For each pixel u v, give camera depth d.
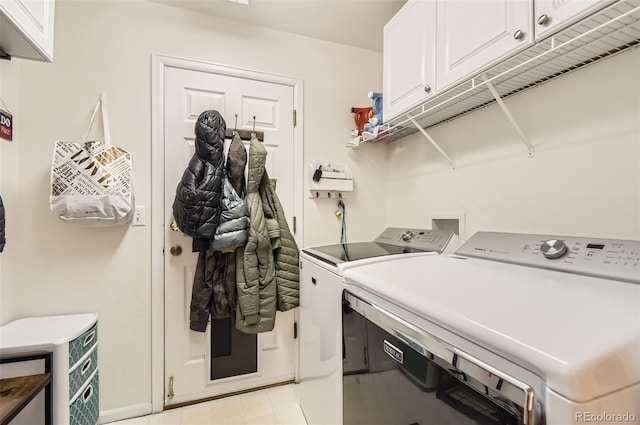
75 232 1.51
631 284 0.68
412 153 1.97
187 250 1.72
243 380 1.83
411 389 0.69
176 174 1.71
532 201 1.20
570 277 0.77
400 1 1.67
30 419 1.10
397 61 1.51
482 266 0.95
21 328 1.27
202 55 1.75
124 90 1.60
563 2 0.79
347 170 2.08
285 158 1.96
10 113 1.36
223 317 1.70
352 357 0.98
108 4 1.58
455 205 1.61
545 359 0.41
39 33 1.03
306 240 2.01
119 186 1.45
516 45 0.91
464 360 0.54
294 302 1.74
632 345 0.42
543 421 0.41
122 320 1.59
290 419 1.57
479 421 0.51
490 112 1.39
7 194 1.34
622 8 0.73
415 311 0.67
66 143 1.38
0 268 1.30
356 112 2.03
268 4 1.69
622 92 0.93
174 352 1.69
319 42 2.05
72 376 1.20
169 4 1.68
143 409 1.62
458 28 1.13
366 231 2.18
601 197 0.98
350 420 1.01
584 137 1.03
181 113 1.71
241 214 1.58
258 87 1.89
